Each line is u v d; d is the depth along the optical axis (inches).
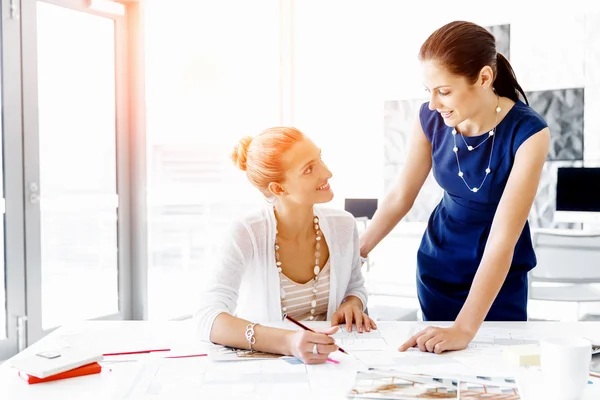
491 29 144.7
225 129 157.8
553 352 28.3
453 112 45.7
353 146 159.3
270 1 164.1
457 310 56.2
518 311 54.7
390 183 155.5
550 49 139.3
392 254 147.2
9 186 101.7
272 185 47.5
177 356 38.9
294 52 164.9
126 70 126.3
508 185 47.0
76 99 116.6
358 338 43.3
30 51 105.0
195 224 158.1
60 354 36.6
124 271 127.1
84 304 120.5
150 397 31.1
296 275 51.5
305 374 34.7
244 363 37.1
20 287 103.7
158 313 132.3
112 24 123.8
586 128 136.9
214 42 152.8
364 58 157.3
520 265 54.4
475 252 54.6
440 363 36.6
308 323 48.3
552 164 140.0
